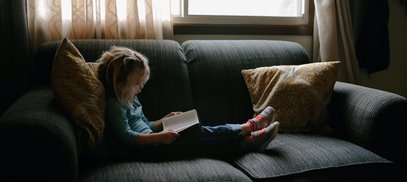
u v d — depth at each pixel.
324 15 2.60
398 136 1.74
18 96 2.13
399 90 3.05
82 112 1.47
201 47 2.20
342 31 2.63
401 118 1.73
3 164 1.25
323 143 1.74
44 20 2.17
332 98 2.03
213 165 1.52
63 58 1.52
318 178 1.58
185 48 2.23
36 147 1.25
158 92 1.98
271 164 1.54
